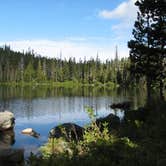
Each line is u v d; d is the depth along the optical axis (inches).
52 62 7480.3
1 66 7150.6
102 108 2084.2
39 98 2972.4
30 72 7185.0
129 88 4918.8
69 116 1712.6
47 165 295.9
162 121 529.7
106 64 6860.2
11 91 4057.6
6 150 658.8
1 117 1208.8
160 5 1386.6
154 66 1417.3
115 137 398.6
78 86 6141.7
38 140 1029.8
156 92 1614.2
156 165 308.3
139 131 497.0
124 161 310.0
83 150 361.1
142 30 1433.3
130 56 1480.1
